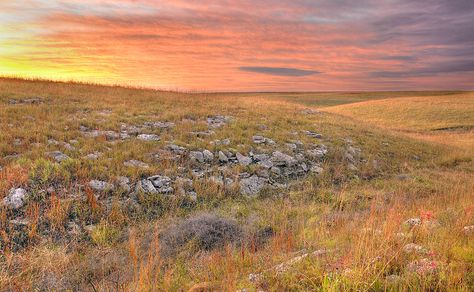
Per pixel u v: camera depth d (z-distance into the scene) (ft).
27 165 31.27
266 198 36.83
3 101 58.13
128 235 25.68
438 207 29.58
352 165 49.90
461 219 22.36
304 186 40.88
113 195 30.53
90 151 37.91
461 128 135.74
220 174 39.34
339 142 58.18
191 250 23.50
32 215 25.27
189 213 30.66
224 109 74.18
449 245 18.15
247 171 41.63
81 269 20.89
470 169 59.16
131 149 40.14
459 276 14.35
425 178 48.85
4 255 21.38
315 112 90.27
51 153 35.68
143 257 22.26
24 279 19.26
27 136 39.50
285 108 87.56
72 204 27.63
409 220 23.81
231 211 31.71
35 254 21.72
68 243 23.79
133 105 67.62
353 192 40.22
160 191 33.09
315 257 18.40
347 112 192.54
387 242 17.24
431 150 70.08
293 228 26.71
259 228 28.12
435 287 14.28
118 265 21.42
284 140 54.29
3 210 24.97
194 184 35.63
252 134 54.65
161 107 67.92
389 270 15.89
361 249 17.21
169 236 25.12
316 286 15.26
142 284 16.80
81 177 31.48
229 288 15.37
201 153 43.34
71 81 97.09
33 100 61.98
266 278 16.71
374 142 64.34
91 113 56.65
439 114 163.22
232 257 20.53
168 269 20.15
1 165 31.68
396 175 50.14
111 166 34.83
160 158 39.86
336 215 29.48
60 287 18.99
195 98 86.48
